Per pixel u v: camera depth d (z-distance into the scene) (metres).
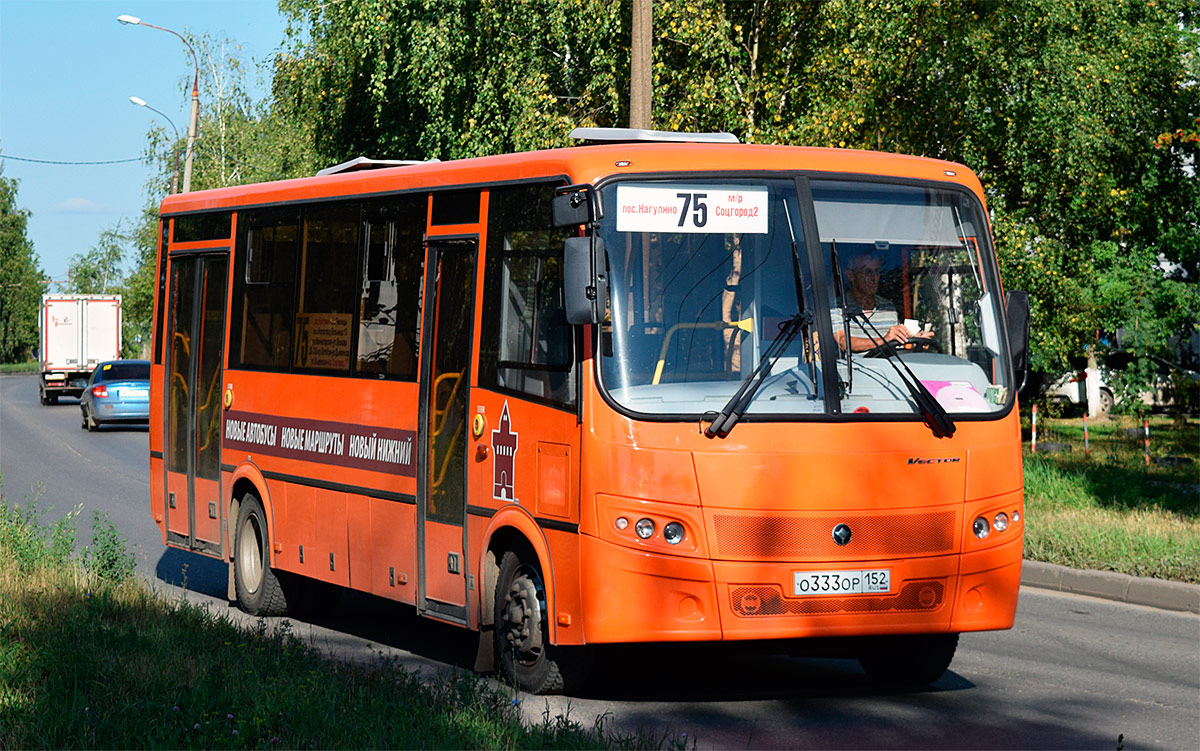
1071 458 23.77
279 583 11.47
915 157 8.46
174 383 13.28
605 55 26.17
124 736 6.38
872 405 7.77
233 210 12.32
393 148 35.72
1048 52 23.67
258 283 11.80
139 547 15.80
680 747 6.50
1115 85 26.50
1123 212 29.94
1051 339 25.78
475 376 8.79
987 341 8.23
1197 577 12.31
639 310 7.66
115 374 38.28
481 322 8.80
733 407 7.53
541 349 8.12
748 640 8.12
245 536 11.85
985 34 22.95
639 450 7.47
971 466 7.92
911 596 7.73
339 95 38.78
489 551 8.61
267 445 11.47
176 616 9.60
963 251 8.29
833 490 7.59
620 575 7.46
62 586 10.36
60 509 19.31
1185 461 23.16
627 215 7.74
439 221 9.38
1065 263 26.44
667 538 7.45
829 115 22.94
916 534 7.74
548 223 8.21
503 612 8.46
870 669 9.02
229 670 7.71
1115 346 32.19
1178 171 31.52
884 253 8.08
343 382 10.38
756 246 7.88
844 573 7.58
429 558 9.27
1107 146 27.06
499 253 8.68
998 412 8.09
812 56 24.41
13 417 46.19
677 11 23.36
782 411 7.61
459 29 30.17
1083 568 13.09
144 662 7.91
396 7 31.78
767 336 7.75
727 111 23.64
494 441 8.52
